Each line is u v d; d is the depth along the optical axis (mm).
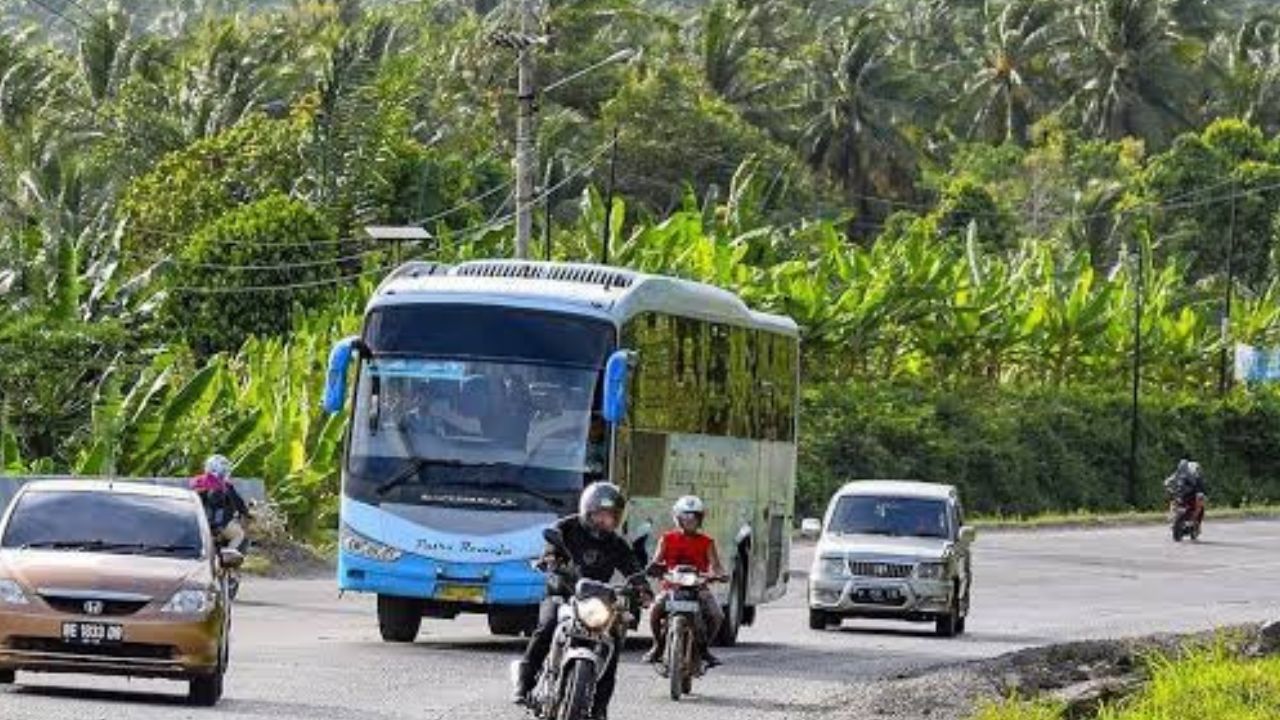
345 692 31172
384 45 163625
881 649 43969
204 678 28406
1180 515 99000
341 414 68625
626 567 24953
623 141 150125
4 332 67812
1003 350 123938
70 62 153375
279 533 63812
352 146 116375
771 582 47562
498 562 38250
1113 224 172000
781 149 161125
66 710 27000
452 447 38656
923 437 117000
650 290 40531
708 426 43125
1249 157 178625
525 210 74375
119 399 62219
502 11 174375
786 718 29906
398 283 39750
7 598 28109
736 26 187375
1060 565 80750
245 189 115500
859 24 182500
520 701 24953
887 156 179750
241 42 146625
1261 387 138875
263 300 100188
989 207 162375
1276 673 32781
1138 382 130125
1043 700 30562
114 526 29609
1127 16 198750
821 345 110375
